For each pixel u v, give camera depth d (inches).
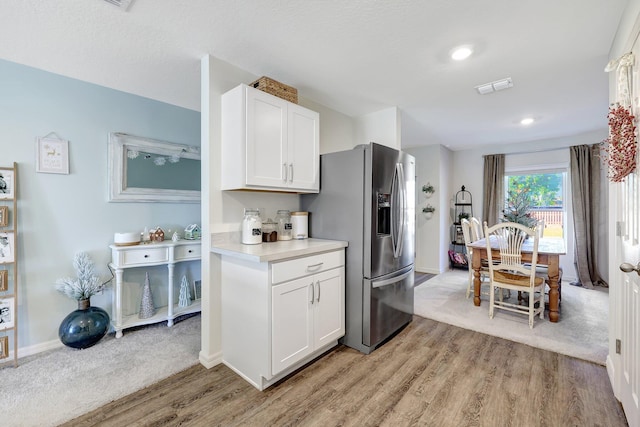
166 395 72.1
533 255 110.7
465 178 224.2
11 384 76.0
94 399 70.3
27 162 91.0
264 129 84.1
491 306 120.6
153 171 118.0
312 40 78.6
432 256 209.0
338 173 99.9
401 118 145.2
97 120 104.4
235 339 82.8
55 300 96.3
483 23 71.4
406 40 78.7
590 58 87.7
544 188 193.9
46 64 90.0
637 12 56.8
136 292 115.4
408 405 68.5
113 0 62.5
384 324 98.5
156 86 106.2
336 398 71.0
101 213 106.0
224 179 86.8
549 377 79.1
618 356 70.0
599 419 63.7
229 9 66.1
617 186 69.6
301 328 81.1
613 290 74.8
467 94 115.0
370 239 92.0
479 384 76.4
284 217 101.2
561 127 162.2
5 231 86.2
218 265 87.6
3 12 65.6
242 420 63.7
